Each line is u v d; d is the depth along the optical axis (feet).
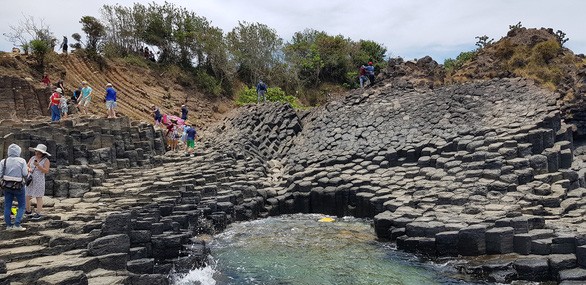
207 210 53.57
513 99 72.95
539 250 37.91
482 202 49.37
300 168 73.20
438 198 51.42
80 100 77.61
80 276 26.86
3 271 25.70
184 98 132.77
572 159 59.41
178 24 150.41
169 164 68.44
